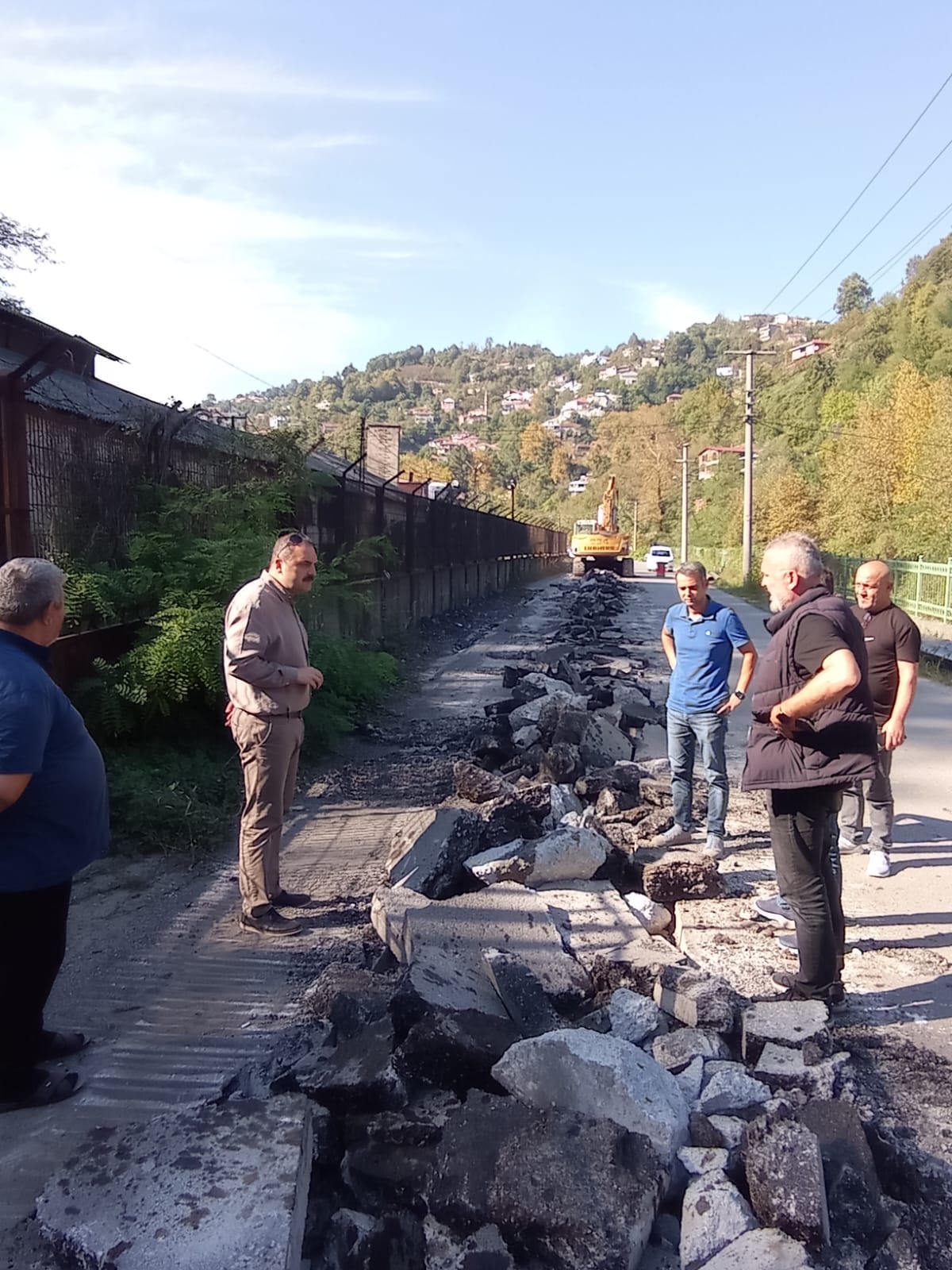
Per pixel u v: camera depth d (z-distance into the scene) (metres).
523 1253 2.71
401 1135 3.17
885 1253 2.74
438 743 9.97
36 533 7.61
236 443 11.02
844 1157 3.00
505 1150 2.90
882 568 5.84
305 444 12.29
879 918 5.40
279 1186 2.74
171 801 6.70
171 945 5.06
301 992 4.57
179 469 9.92
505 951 4.41
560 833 5.68
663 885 5.51
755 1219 2.81
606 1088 3.18
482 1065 3.46
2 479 6.79
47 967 3.64
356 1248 2.73
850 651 3.86
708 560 69.25
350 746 9.80
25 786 3.33
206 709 8.05
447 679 14.45
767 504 50.53
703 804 7.27
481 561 30.89
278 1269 2.50
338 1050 3.57
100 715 7.12
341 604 13.77
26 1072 3.66
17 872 3.46
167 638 7.34
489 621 24.97
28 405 7.51
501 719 10.08
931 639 18.30
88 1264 2.54
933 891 5.79
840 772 3.92
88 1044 4.09
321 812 7.54
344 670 10.42
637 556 97.31
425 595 21.94
